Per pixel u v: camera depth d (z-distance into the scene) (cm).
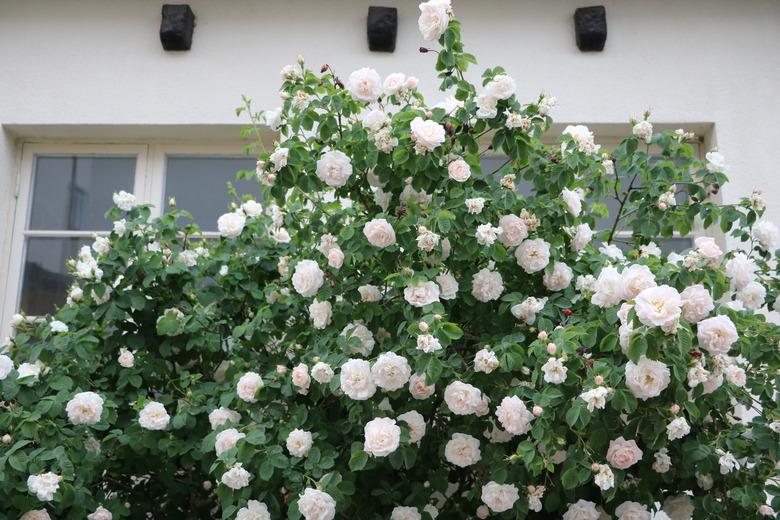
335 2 422
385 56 414
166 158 424
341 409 283
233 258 331
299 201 306
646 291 205
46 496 250
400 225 261
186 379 308
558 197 280
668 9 414
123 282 311
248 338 310
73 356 305
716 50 409
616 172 314
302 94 271
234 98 412
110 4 423
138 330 324
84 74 416
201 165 423
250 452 251
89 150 423
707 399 248
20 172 420
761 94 402
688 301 216
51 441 271
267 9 422
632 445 232
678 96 404
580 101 405
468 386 243
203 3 423
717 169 302
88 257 311
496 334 271
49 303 408
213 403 297
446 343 237
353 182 282
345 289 269
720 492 261
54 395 287
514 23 416
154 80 415
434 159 260
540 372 237
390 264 266
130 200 317
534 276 282
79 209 419
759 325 267
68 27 421
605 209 316
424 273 254
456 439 255
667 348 217
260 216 340
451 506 279
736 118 400
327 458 253
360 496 272
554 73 409
